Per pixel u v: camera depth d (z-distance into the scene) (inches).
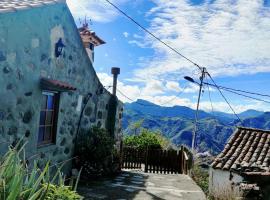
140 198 311.6
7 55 224.1
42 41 275.1
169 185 398.9
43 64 280.2
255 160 513.0
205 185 535.8
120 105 512.4
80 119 382.9
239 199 244.4
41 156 290.7
